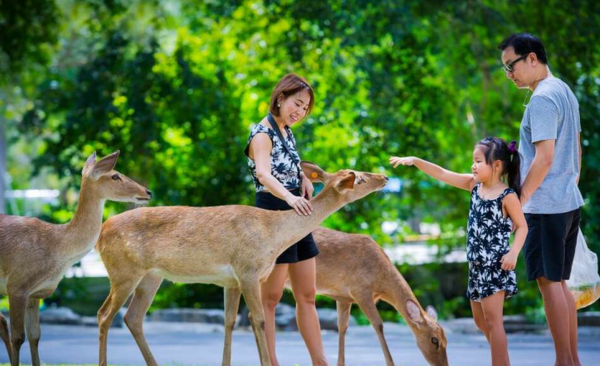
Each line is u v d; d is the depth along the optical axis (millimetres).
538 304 17797
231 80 21203
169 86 19703
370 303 9898
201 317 17641
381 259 9992
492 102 21609
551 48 19328
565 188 8164
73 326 17109
